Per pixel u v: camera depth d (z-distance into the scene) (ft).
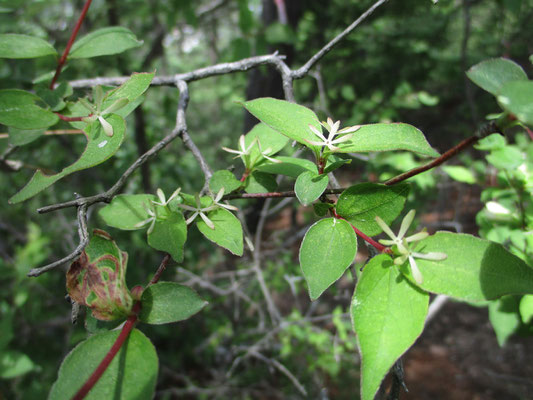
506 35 2.03
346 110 2.06
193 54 3.71
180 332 1.70
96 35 0.57
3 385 1.06
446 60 2.44
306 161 0.44
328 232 0.36
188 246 1.61
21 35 0.51
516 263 0.32
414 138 0.37
